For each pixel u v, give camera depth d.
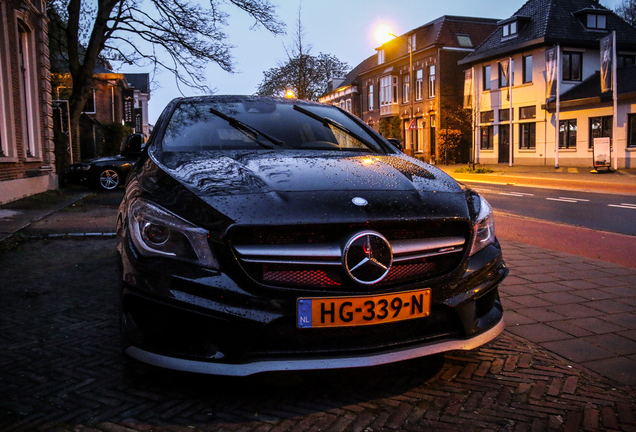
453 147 33.19
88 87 18.77
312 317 2.26
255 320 2.22
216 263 2.26
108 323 3.61
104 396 2.51
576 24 27.11
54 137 16.58
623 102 22.64
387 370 2.83
